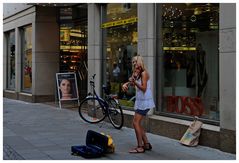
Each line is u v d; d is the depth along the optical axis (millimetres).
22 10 18812
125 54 11477
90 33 12711
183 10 9344
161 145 8281
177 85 9508
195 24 9023
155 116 9648
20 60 19844
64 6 17250
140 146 7680
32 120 12320
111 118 11109
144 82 7586
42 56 17625
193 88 9078
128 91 11266
